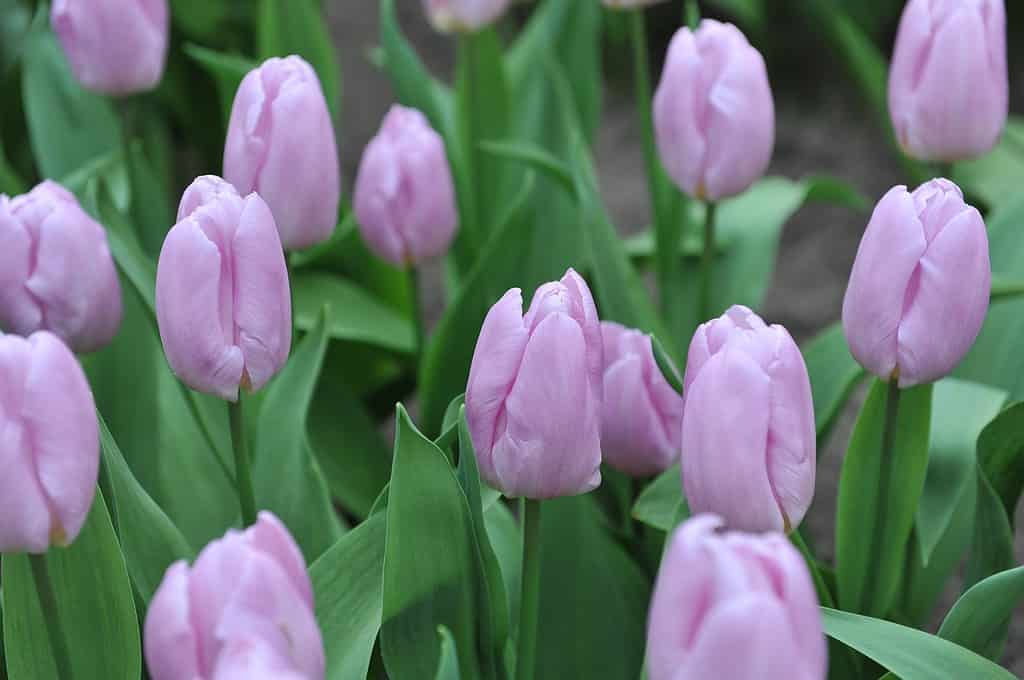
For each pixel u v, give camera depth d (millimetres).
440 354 1397
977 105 1258
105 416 1312
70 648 1153
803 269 2141
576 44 1635
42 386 1055
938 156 1275
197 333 1115
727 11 2676
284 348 1133
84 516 1075
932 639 1130
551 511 1244
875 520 1224
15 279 1191
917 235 1128
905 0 2512
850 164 2365
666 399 1228
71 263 1193
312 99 1209
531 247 1452
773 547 973
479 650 1155
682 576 969
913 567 1297
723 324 1092
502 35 2525
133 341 1312
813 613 970
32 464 1062
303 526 1259
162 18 1377
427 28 2926
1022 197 1468
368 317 1503
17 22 2197
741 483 1082
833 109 2516
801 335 1991
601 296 1349
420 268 2143
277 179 1214
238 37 2186
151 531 1204
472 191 1573
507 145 1424
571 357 1087
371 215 1379
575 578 1250
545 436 1096
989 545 1233
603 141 2521
